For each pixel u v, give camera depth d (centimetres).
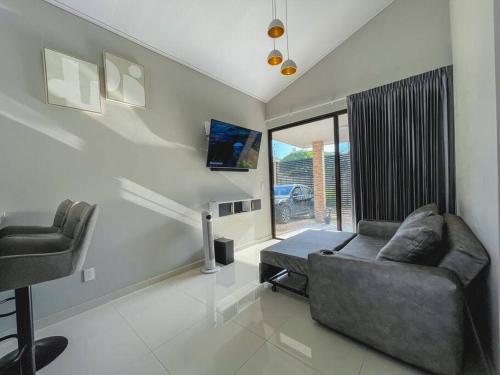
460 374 112
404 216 266
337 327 152
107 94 216
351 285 143
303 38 295
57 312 186
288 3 244
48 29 187
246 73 334
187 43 260
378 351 141
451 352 112
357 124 296
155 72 259
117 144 227
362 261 140
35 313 176
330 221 361
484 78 114
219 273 277
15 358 126
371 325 136
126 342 158
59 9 193
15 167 171
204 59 289
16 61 172
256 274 271
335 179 346
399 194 270
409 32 264
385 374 125
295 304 201
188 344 154
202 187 308
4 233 154
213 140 296
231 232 353
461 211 199
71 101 195
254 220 396
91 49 211
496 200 101
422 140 251
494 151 102
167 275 265
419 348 120
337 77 326
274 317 181
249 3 232
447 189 235
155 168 257
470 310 136
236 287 238
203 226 284
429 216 166
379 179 283
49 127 186
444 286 112
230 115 350
